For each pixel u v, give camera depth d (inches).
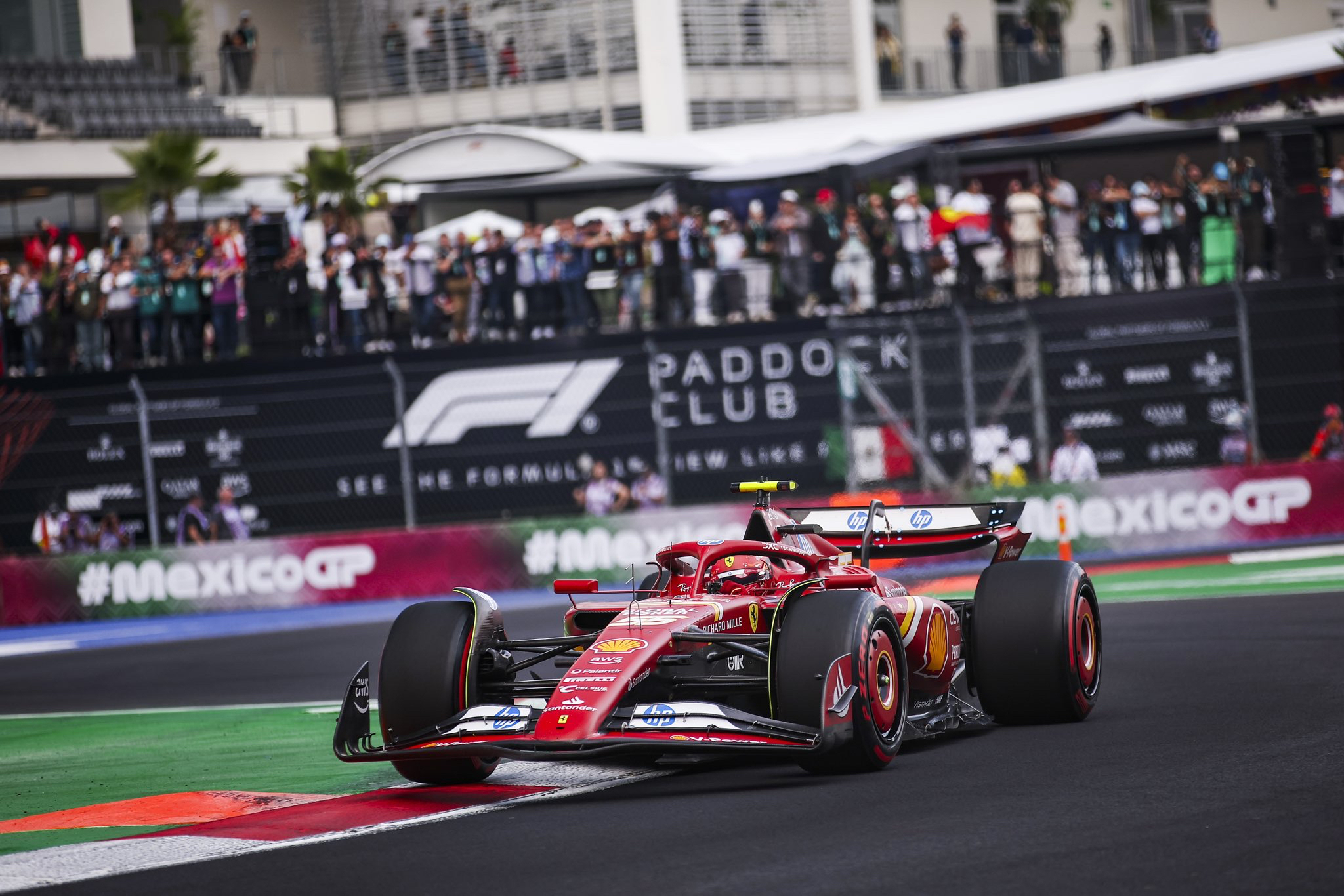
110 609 2536.9
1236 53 3093.0
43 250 2795.3
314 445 2603.3
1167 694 1077.8
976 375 2472.9
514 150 2979.8
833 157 2736.2
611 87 3740.2
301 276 2674.7
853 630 789.9
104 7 3848.4
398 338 2657.5
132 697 1555.1
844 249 2583.7
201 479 2618.1
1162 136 2714.1
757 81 3843.5
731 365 2524.6
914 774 810.8
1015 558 1077.8
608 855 654.5
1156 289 2491.4
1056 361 2507.4
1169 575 2059.5
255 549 2503.7
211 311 2689.5
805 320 2507.4
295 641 2006.6
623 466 2546.8
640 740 732.0
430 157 3041.3
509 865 645.9
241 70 3907.5
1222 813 671.8
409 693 821.2
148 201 3046.3
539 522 2411.4
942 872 593.0
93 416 2625.5
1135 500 2362.2
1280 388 2488.9
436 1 3909.9
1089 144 2758.4
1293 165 2551.7
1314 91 2952.8
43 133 3472.0
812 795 765.9
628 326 2600.9
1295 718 932.0
